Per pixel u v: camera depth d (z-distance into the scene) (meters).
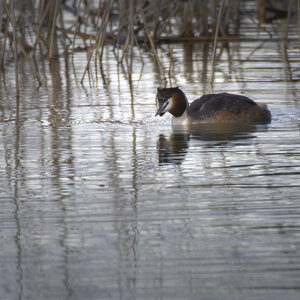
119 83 33.50
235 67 37.12
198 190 16.86
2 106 28.25
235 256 12.91
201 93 30.00
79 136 23.14
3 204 16.16
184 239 13.78
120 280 12.16
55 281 12.19
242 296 11.42
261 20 55.88
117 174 18.50
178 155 20.47
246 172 18.34
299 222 14.45
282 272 12.19
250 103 25.69
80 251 13.38
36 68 38.88
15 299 11.62
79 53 44.31
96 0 63.41
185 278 12.14
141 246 13.52
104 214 15.32
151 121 25.64
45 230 14.45
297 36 47.69
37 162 19.86
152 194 16.66
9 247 13.63
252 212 15.14
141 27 47.56
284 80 32.56
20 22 44.66
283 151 20.52
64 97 30.16
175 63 39.47
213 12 48.91
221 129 24.14
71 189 17.23
